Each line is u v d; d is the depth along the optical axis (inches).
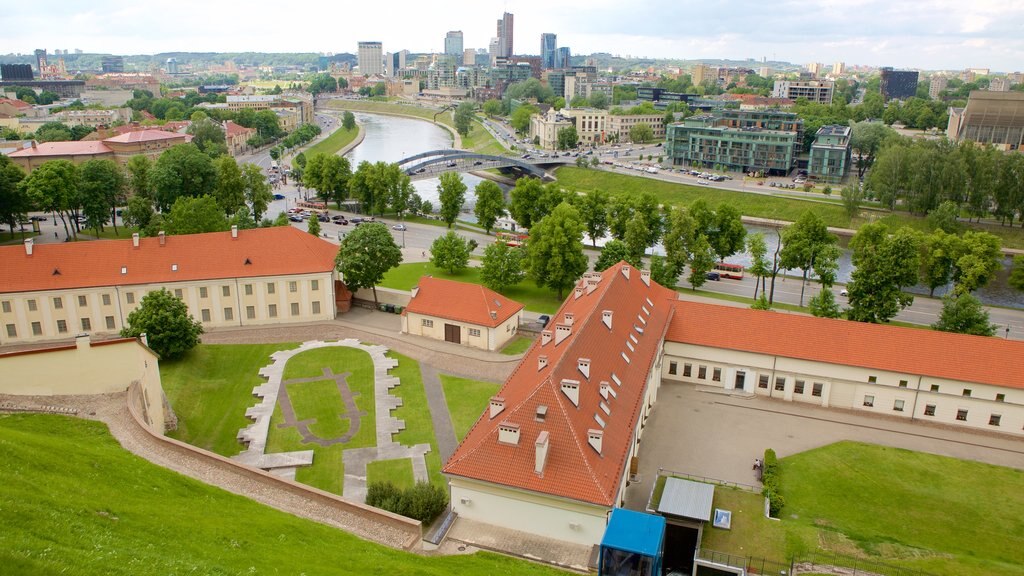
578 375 3110.2
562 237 5994.1
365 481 3398.1
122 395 3447.3
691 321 4439.0
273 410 4072.3
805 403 4200.3
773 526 2982.3
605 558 2295.8
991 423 3878.0
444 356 4869.6
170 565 1895.9
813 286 6850.4
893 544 2886.3
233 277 5211.6
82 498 2210.9
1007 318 5969.5
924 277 6545.3
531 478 2689.5
